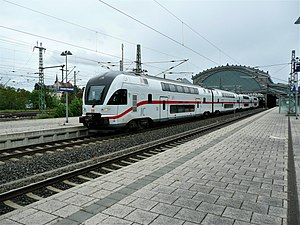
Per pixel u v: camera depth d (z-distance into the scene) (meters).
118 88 14.25
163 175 6.14
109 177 6.00
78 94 48.03
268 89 79.19
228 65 90.94
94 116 13.98
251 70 87.12
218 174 6.21
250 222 3.76
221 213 4.05
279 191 5.05
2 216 4.00
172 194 4.88
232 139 11.91
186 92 22.25
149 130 16.94
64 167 7.52
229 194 4.88
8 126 16.84
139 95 15.77
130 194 4.89
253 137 12.55
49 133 13.73
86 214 4.05
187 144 10.61
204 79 96.06
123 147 11.17
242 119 25.38
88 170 7.09
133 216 3.96
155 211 4.13
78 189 5.18
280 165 7.10
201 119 27.31
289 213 4.06
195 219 3.85
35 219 3.90
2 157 8.91
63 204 4.45
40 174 6.80
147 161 7.62
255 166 6.98
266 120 23.72
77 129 15.41
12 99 56.69
